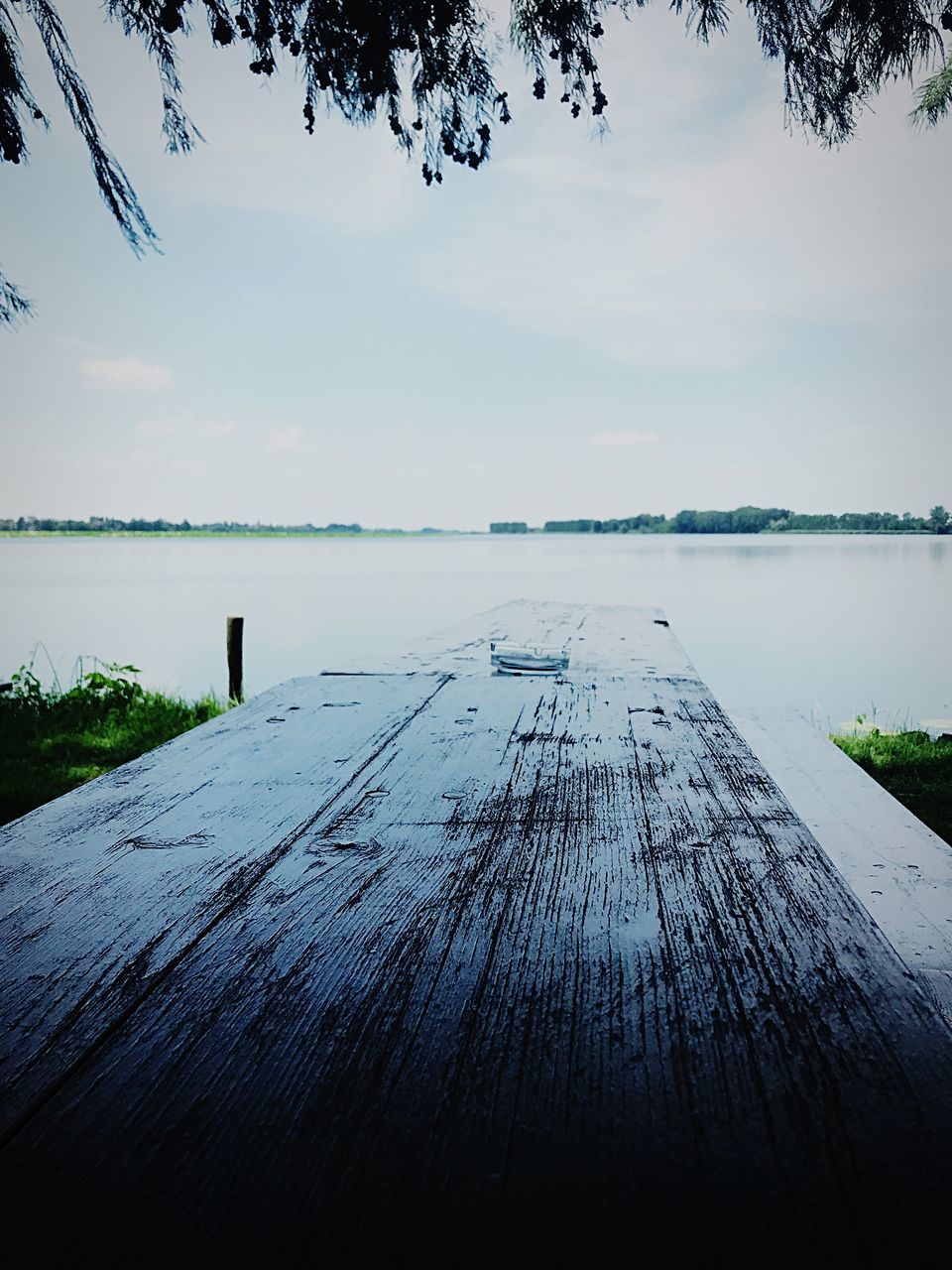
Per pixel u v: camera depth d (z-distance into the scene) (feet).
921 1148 1.74
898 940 4.65
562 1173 1.69
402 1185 1.66
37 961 2.53
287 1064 2.05
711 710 5.82
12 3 6.87
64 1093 1.95
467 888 3.01
